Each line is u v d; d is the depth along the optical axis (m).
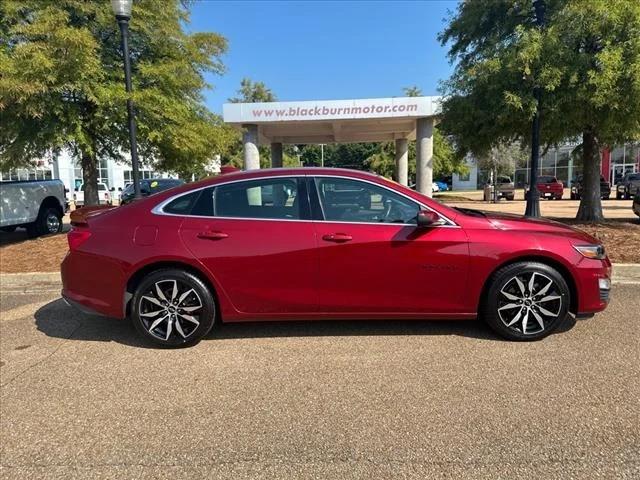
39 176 37.34
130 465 2.75
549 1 9.85
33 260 8.67
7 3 8.84
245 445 2.91
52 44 8.19
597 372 3.77
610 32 8.77
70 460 2.81
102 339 4.84
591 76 8.60
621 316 5.11
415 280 4.37
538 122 9.62
